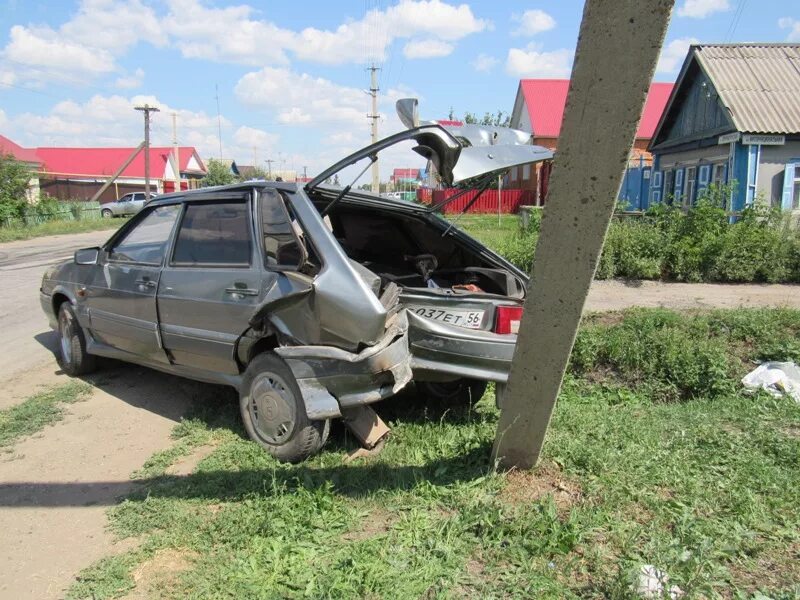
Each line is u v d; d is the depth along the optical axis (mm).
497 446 3465
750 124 15031
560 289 2943
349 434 4301
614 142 2627
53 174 50625
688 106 19000
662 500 3219
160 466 3891
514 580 2607
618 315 7754
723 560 2740
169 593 2643
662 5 2391
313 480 3529
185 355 4648
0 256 18062
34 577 2826
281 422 3910
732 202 15297
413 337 3982
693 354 6039
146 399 5203
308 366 3730
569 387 5773
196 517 3213
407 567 2701
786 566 2707
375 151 3836
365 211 5227
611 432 4195
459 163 3633
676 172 19984
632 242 12062
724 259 11547
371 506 3277
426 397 5137
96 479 3785
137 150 40406
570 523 2906
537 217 14258
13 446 4273
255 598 2549
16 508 3436
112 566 2824
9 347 7078
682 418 4680
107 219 36312
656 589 2465
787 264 11547
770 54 17750
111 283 5223
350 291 3621
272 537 2992
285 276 3951
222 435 4312
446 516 3133
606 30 2512
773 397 5180
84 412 4922
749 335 6766
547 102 35594
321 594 2504
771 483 3412
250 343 4160
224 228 4508
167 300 4656
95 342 5648
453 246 5344
